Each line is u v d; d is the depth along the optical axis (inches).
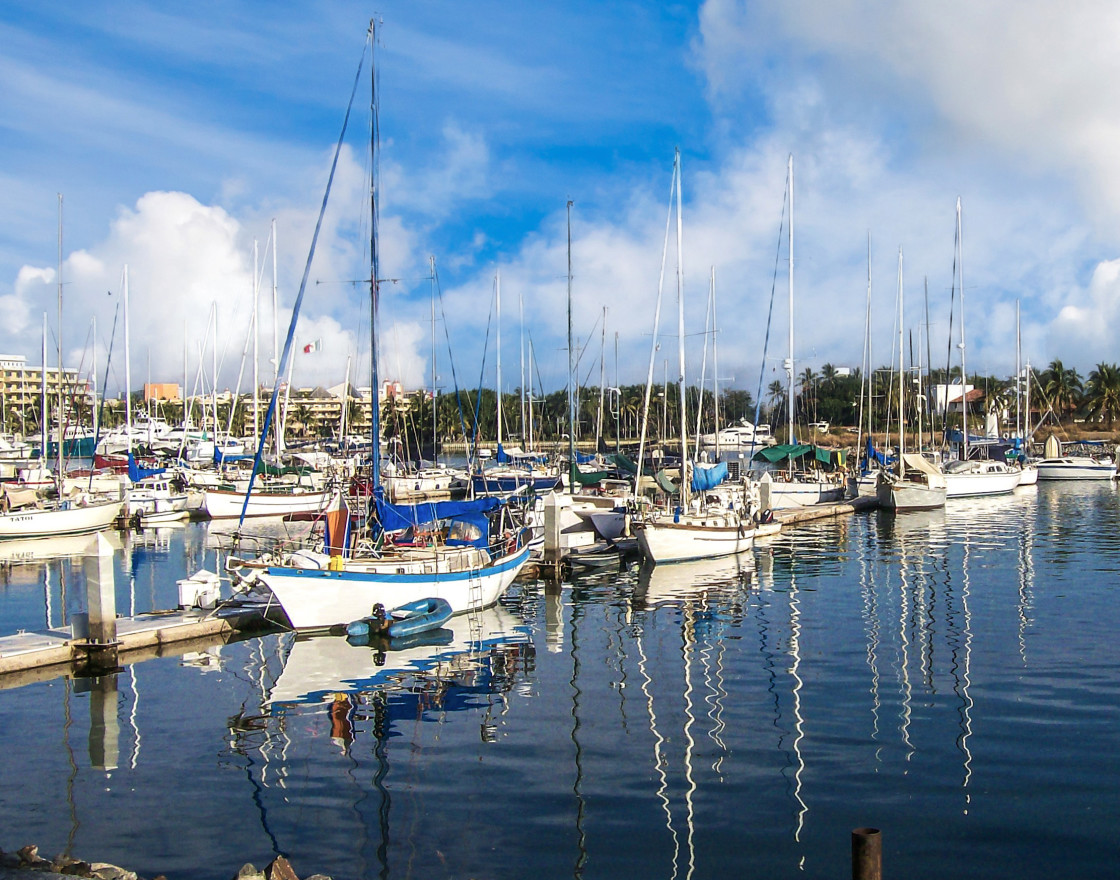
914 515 2142.0
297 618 941.8
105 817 510.9
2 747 624.1
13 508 1846.7
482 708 703.7
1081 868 436.1
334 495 1107.9
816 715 665.0
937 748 591.5
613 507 1750.7
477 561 1083.9
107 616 824.9
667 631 962.1
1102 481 3132.4
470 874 438.6
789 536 1769.2
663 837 473.7
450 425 3978.8
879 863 334.0
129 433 2362.2
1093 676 747.4
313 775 569.6
